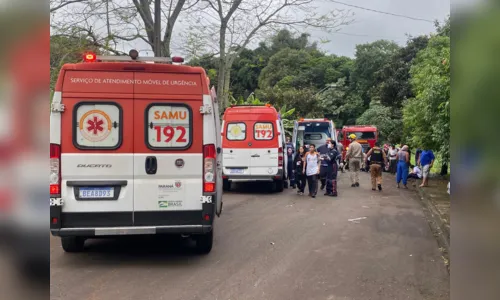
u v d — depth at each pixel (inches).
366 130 1182.3
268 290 223.5
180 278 241.0
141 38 558.9
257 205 508.7
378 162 666.8
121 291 219.6
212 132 261.4
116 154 253.8
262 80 2244.1
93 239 333.1
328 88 2215.8
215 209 267.0
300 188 608.7
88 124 253.0
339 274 251.3
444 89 552.4
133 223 254.5
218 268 260.4
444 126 556.4
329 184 597.3
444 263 275.4
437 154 681.6
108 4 521.7
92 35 528.7
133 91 256.5
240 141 597.6
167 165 257.1
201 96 261.3
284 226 385.1
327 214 449.7
